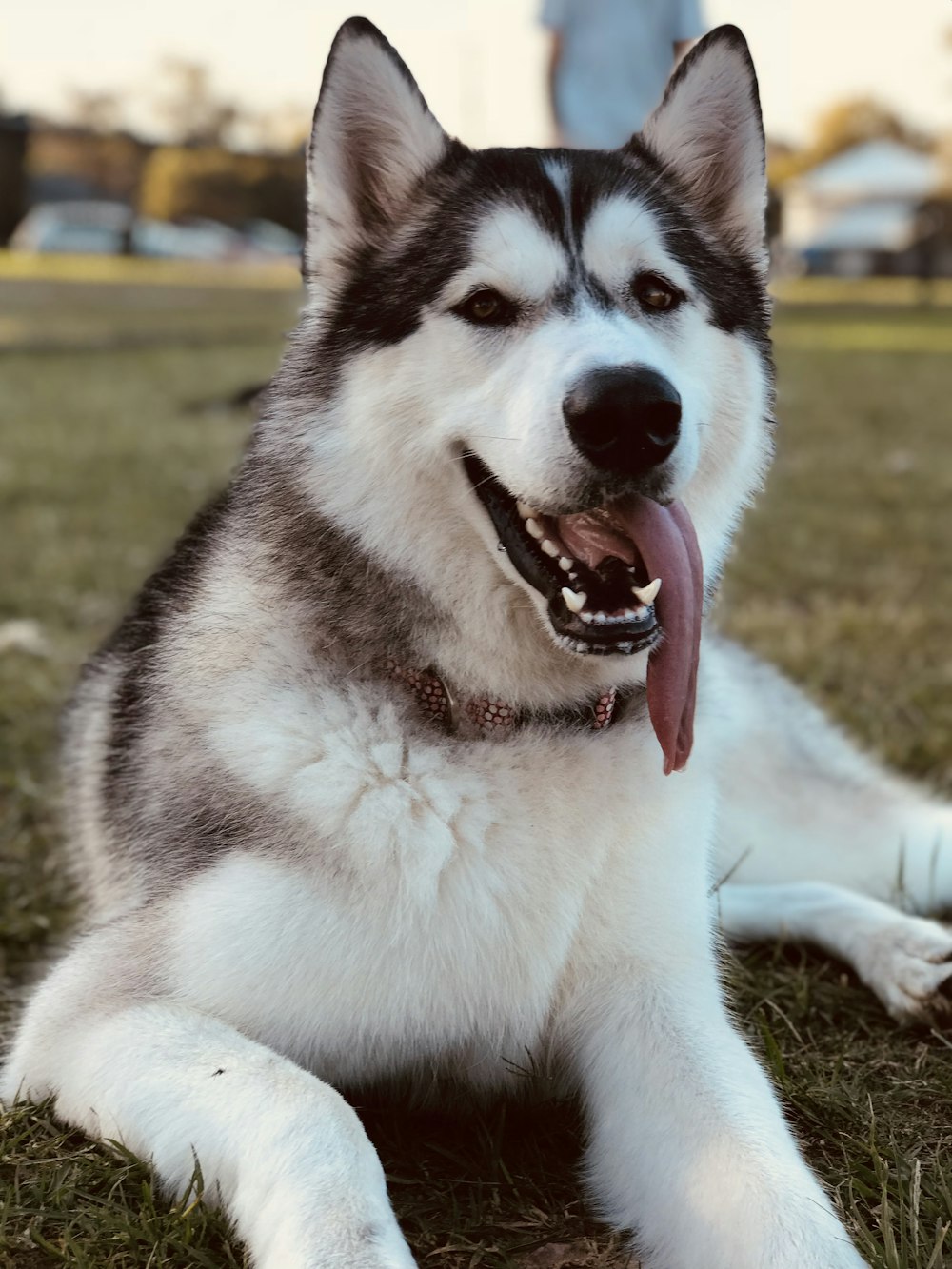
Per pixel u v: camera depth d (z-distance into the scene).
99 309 6.76
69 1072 0.77
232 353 4.93
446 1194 0.74
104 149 17.03
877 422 3.50
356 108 0.87
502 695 0.81
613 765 0.80
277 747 0.78
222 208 14.98
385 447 0.81
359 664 0.81
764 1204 0.69
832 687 1.44
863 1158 0.76
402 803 0.77
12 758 1.27
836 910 0.98
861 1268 0.67
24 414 3.38
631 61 1.85
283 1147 0.68
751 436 0.89
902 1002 0.90
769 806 1.08
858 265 13.49
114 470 2.65
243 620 0.83
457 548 0.81
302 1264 0.64
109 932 0.83
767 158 0.91
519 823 0.78
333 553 0.82
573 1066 0.82
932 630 1.61
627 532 0.79
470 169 0.88
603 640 0.77
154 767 0.86
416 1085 0.81
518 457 0.78
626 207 0.85
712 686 0.90
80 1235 0.71
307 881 0.76
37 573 1.87
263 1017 0.77
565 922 0.79
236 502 0.88
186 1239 0.69
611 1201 0.75
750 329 0.90
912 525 2.18
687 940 0.81
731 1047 0.78
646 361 0.77
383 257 0.87
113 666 1.01
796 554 1.98
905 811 1.11
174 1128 0.71
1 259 10.37
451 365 0.81
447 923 0.77
